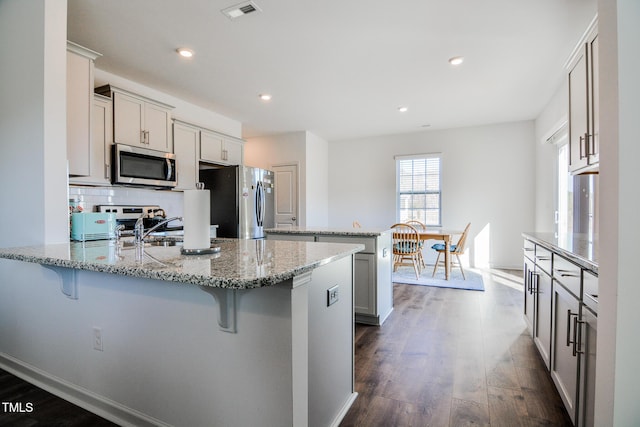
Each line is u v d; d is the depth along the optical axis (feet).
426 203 20.40
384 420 5.54
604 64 3.76
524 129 18.04
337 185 22.54
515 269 18.35
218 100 14.25
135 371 5.15
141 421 5.12
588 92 6.72
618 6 3.48
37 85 6.65
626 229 3.48
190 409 4.67
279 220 20.71
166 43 9.41
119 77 11.68
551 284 6.56
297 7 7.79
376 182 21.56
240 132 17.84
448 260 15.89
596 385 3.99
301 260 4.41
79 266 4.43
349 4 7.70
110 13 7.94
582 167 7.10
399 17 8.23
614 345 3.56
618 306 3.52
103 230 8.23
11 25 7.12
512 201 18.42
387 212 21.30
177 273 3.61
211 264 4.15
